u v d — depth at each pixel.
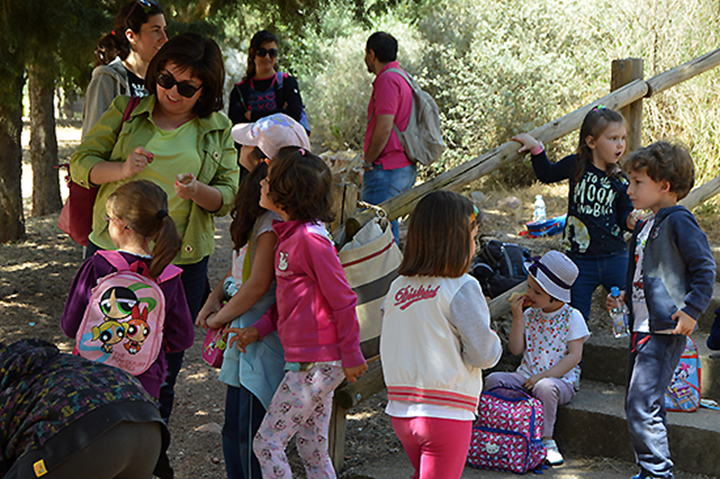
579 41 9.79
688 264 2.74
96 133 3.26
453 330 2.41
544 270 3.34
